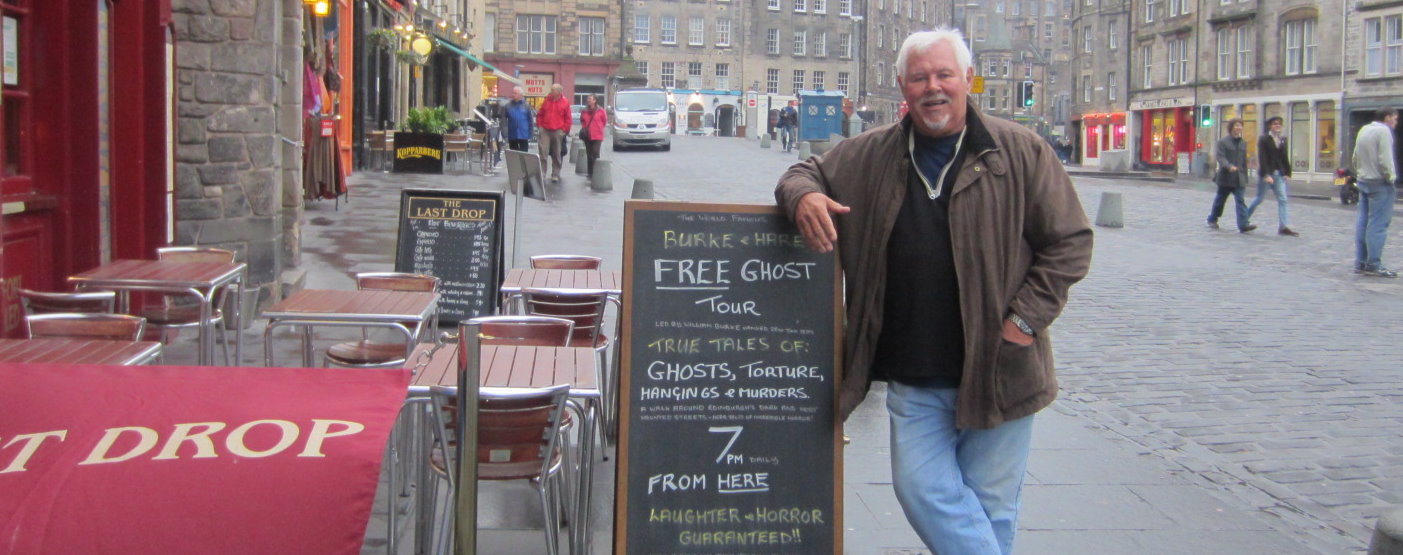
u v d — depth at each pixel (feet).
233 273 19.02
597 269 23.98
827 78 273.95
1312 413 22.58
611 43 204.03
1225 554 15.35
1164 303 35.42
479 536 15.20
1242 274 41.88
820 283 12.10
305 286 31.48
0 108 19.21
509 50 199.82
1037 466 18.93
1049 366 11.05
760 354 12.02
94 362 12.11
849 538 15.52
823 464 12.08
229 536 7.47
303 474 7.88
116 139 24.84
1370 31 130.62
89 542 7.34
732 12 259.19
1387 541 11.59
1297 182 137.49
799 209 10.88
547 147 69.77
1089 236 10.82
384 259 36.52
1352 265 44.60
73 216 22.99
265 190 28.02
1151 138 180.45
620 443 11.83
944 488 10.90
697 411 11.95
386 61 84.48
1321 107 139.03
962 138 10.77
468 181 66.49
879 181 11.03
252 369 9.39
